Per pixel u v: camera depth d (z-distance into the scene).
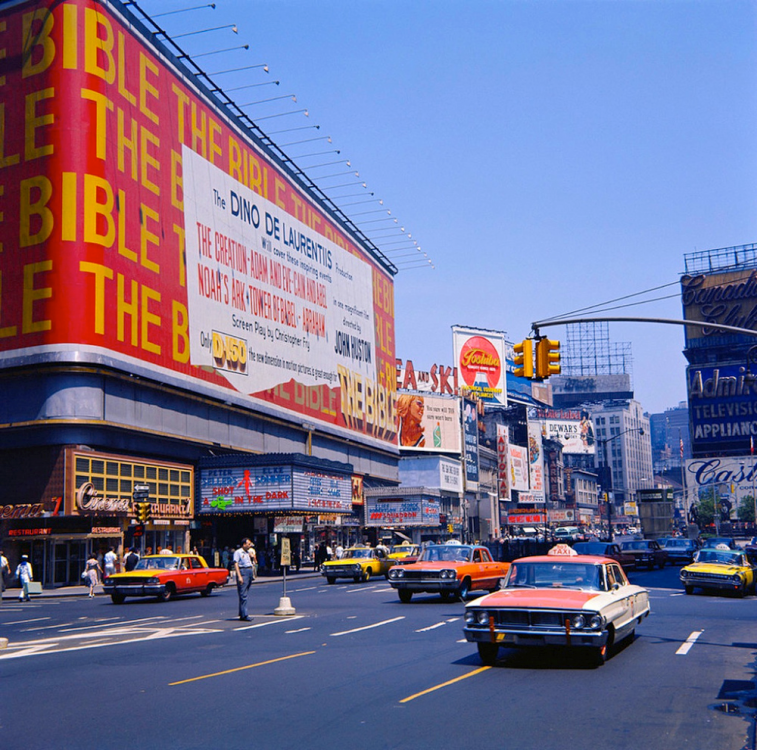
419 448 118.44
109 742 8.84
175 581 32.59
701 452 159.12
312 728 9.39
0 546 43.16
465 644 16.56
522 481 158.38
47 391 43.44
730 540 47.91
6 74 45.47
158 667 14.12
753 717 9.91
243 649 16.41
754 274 166.62
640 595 16.67
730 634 18.31
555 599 13.48
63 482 42.75
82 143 44.06
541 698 11.02
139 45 49.16
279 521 59.66
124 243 46.16
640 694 11.29
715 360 168.00
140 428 47.44
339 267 78.62
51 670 14.01
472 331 142.25
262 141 64.44
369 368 85.62
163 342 49.44
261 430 62.31
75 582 44.59
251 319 60.47
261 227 63.06
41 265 43.44
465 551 28.05
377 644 16.89
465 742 8.70
